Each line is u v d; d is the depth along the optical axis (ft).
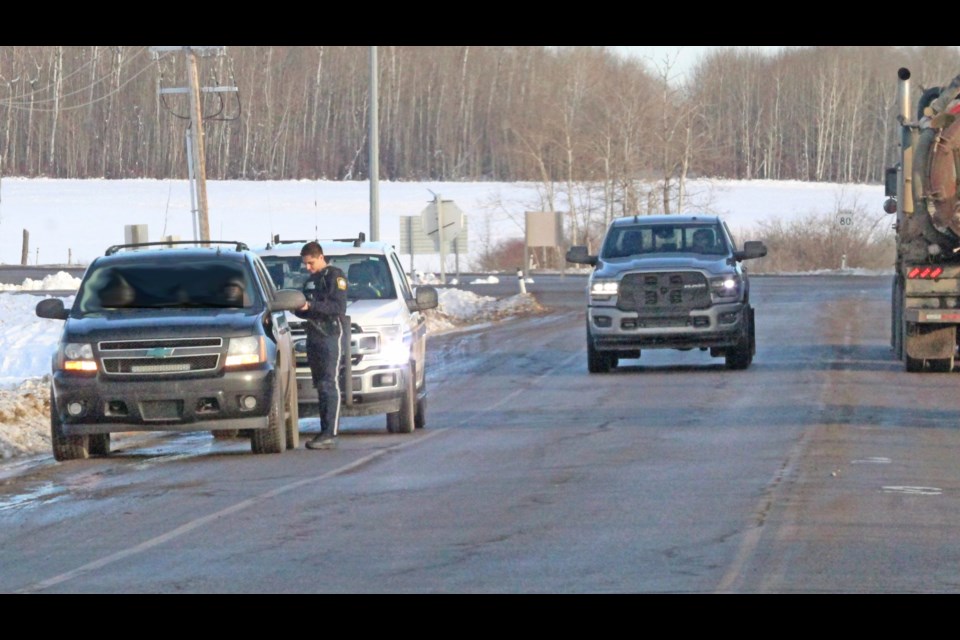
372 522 131.44
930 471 158.61
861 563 111.14
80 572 111.86
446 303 519.60
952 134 272.72
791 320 449.89
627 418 216.95
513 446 187.73
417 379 213.46
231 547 120.57
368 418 235.81
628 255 303.48
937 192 273.75
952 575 107.34
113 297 186.70
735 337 287.28
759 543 118.93
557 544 119.75
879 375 277.85
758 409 223.92
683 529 125.49
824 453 173.37
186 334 175.83
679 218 311.06
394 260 221.05
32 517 137.39
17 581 109.09
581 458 173.99
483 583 106.11
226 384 175.22
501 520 131.44
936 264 277.03
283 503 142.82
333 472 165.89
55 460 181.37
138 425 174.70
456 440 196.75
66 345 176.14
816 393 245.45
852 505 136.98
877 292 615.57
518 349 365.40
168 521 133.49
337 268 194.08
